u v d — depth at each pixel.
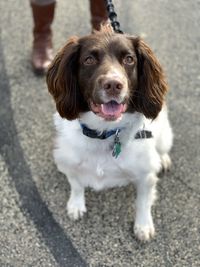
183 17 1.87
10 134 1.45
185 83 1.61
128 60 1.01
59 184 1.33
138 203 1.22
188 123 1.48
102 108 0.99
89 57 1.00
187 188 1.32
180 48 1.74
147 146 1.14
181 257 1.18
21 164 1.38
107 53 0.99
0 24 1.83
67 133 1.14
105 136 1.11
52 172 1.36
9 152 1.41
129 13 1.86
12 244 1.20
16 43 1.75
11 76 1.63
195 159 1.39
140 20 1.84
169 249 1.19
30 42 1.75
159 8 1.90
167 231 1.23
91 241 1.21
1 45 1.74
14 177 1.35
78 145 1.13
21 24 1.82
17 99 1.55
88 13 1.87
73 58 1.03
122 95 0.96
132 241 1.21
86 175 1.19
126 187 1.33
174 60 1.69
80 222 1.25
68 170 1.20
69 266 1.17
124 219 1.26
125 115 1.08
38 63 1.62
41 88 1.58
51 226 1.24
